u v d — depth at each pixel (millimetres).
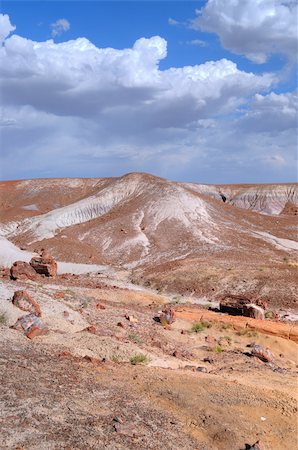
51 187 153625
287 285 45125
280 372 17531
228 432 8852
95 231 89312
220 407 10078
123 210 100250
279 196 158875
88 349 14219
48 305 19609
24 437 7078
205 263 58594
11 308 17000
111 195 112812
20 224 110938
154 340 19844
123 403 9430
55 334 15367
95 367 11891
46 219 103938
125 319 23109
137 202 103688
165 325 24656
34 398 8625
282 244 81312
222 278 49719
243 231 89500
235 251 70938
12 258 58656
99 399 9422
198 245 76375
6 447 6664
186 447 8086
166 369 13477
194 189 166000
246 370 16969
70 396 9180
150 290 50625
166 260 69750
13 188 155750
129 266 69562
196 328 25547
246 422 9445
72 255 72562
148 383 11148
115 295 34500
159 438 8148
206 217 94938
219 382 12250
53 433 7406
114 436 7793
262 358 20469
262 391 11891
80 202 112875
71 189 153625
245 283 47438
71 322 18594
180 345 20891
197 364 16953
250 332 26516
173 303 37500
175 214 93125
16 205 143875
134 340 18359
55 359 11961
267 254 72000
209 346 21875
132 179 117875
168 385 11164
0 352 11531
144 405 9602
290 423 9789
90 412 8617
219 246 74812
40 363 11195
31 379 9695
